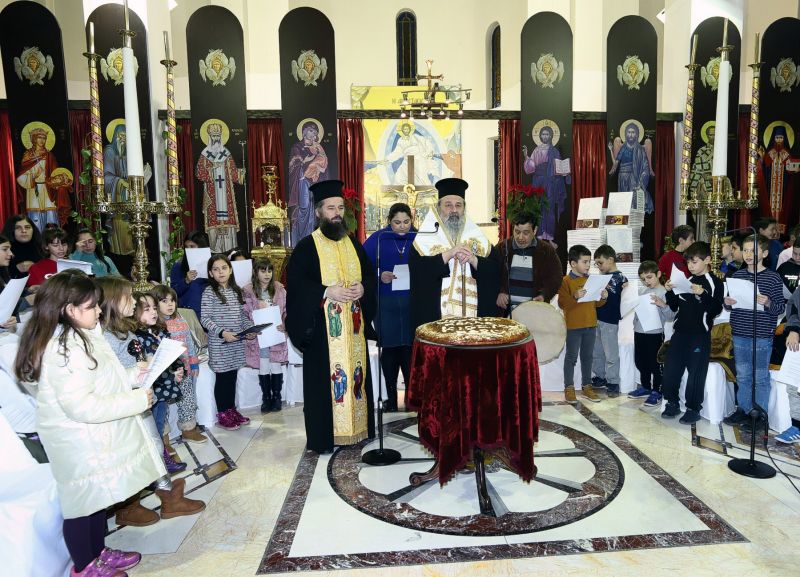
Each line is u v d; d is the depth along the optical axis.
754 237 3.43
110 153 7.25
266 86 11.31
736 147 7.77
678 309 4.41
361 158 9.14
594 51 10.54
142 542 2.85
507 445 2.97
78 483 2.29
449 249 4.00
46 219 7.00
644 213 8.19
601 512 3.04
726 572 2.52
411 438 4.22
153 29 7.55
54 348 2.22
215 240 7.77
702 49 7.76
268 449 4.05
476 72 14.32
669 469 3.55
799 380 3.51
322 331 3.89
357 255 4.04
